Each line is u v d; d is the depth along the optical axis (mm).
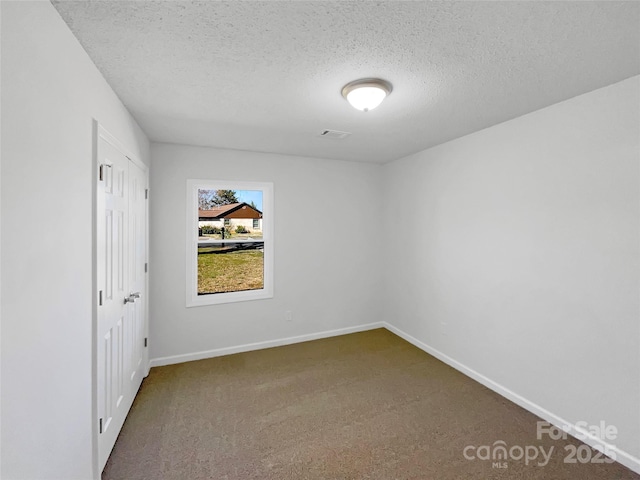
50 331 1091
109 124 1757
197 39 1351
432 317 3283
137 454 1815
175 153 3061
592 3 1125
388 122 2438
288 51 1454
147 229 2803
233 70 1623
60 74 1168
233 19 1214
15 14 890
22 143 928
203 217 3301
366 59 1523
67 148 1224
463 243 2861
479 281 2695
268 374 2852
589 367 1914
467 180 2799
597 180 1862
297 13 1185
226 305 3307
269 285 3516
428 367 2998
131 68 1585
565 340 2043
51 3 1100
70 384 1252
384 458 1804
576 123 1962
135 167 2375
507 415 2225
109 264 1758
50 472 1095
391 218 3949
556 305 2092
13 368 888
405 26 1267
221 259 3381
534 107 2139
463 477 1667
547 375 2152
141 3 1115
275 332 3549
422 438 1979
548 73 1663
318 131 2658
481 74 1674
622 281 1761
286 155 3551
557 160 2072
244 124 2469
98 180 1541
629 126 1723
